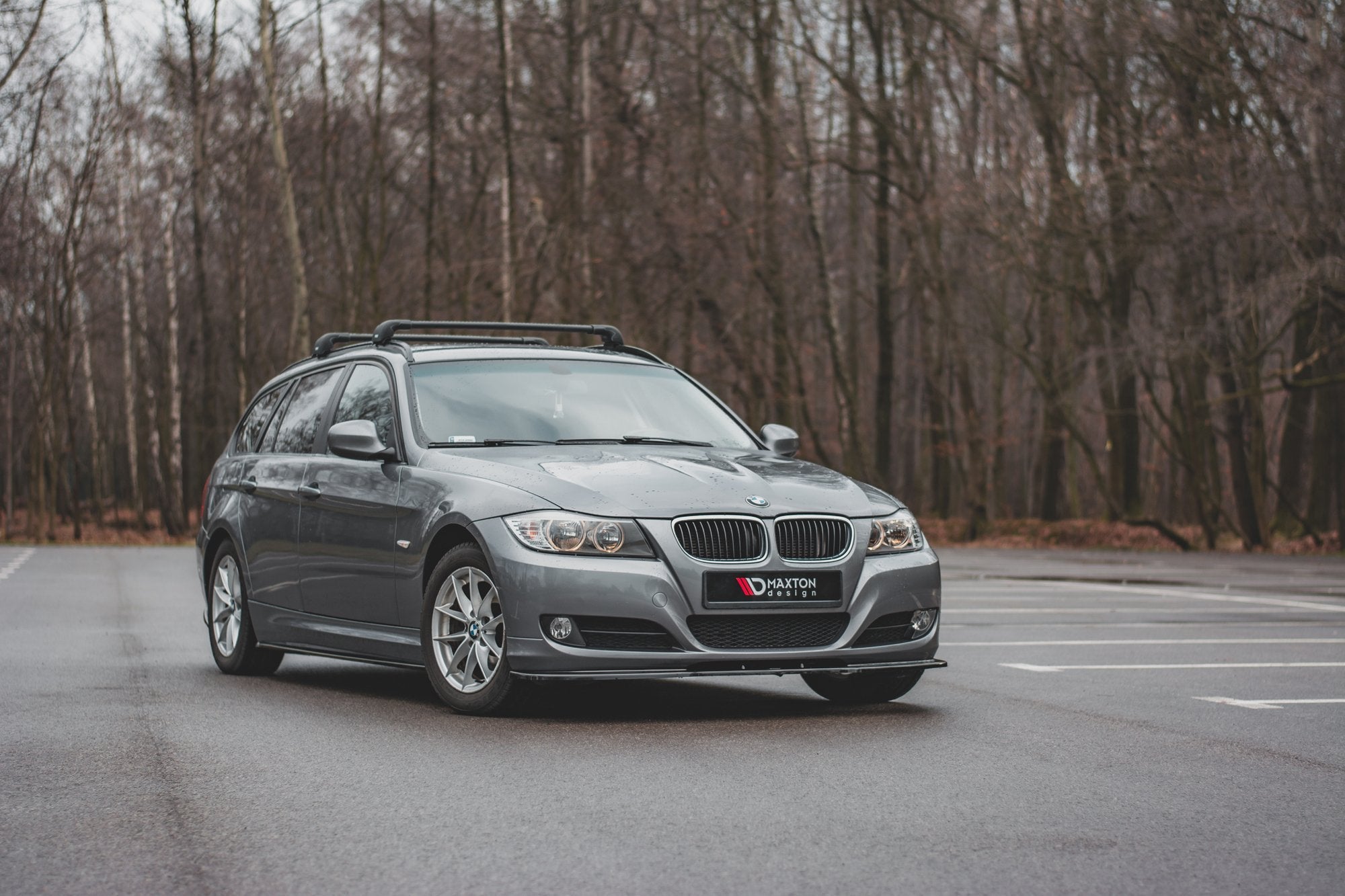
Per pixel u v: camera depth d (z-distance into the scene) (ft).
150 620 40.93
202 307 130.41
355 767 18.37
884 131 116.16
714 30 117.91
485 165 122.52
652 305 117.60
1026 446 208.23
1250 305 92.73
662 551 21.34
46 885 12.91
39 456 132.87
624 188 113.29
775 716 22.79
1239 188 90.89
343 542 25.41
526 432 25.05
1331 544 100.63
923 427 166.40
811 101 120.16
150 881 13.05
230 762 18.76
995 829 14.98
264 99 119.55
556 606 21.22
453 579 22.74
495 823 15.26
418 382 25.80
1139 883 12.94
